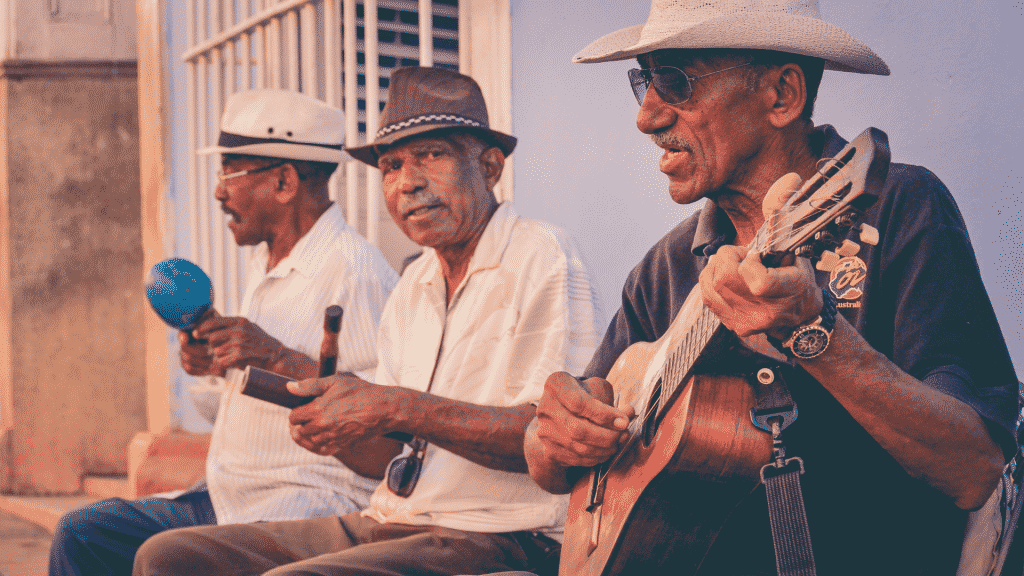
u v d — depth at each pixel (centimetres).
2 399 599
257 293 292
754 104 151
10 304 582
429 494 216
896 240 144
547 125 323
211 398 452
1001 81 188
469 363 222
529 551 210
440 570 201
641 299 195
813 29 143
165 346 503
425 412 203
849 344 119
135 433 580
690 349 143
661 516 147
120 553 277
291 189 294
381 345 252
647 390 165
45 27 577
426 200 227
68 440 582
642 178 280
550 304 221
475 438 203
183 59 479
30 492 584
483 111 234
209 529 237
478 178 232
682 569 153
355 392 205
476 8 352
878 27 214
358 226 400
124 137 578
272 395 205
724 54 150
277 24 410
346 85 370
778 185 112
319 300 281
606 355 198
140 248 579
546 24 322
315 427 205
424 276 243
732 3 154
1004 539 137
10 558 469
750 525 152
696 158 155
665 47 151
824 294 117
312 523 238
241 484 271
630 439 165
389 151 232
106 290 580
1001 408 130
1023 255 186
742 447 136
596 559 158
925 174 147
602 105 296
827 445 147
